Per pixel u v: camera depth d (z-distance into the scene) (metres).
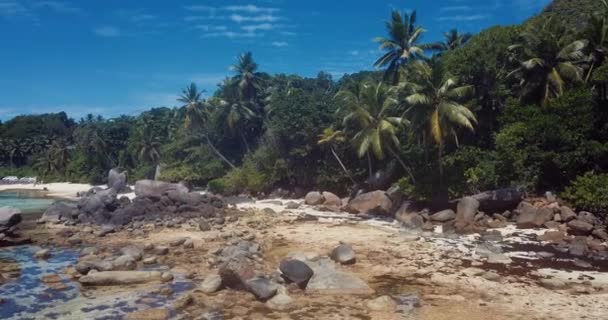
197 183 72.44
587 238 25.91
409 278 18.89
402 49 50.47
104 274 18.56
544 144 34.78
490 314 14.73
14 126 144.12
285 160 55.75
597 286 17.61
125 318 14.54
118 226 34.09
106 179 99.06
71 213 37.81
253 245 24.58
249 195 57.16
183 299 15.80
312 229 31.20
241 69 71.44
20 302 16.34
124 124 113.56
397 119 39.78
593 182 30.72
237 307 15.33
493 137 40.31
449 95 34.84
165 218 36.91
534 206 32.97
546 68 37.97
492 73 40.31
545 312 14.89
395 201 39.19
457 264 21.11
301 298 16.31
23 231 32.69
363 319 14.36
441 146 36.38
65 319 14.62
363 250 24.20
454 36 56.78
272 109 61.50
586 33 38.44
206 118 77.38
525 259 22.16
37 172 118.62
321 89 87.81
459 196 36.34
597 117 34.81
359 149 41.38
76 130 129.88
